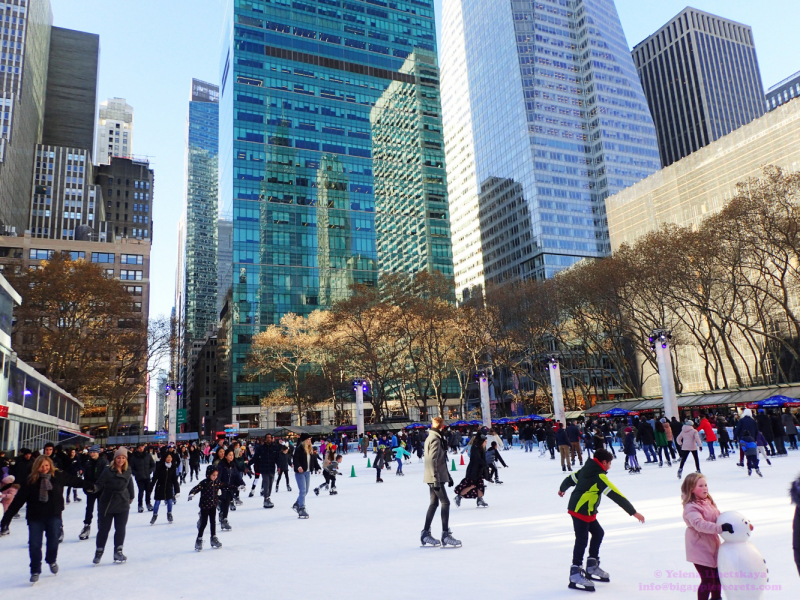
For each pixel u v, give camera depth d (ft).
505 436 183.62
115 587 27.17
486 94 597.93
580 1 576.61
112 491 33.53
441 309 218.18
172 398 186.70
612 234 409.28
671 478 60.64
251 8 440.04
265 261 392.06
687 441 59.21
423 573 26.03
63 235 488.44
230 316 375.86
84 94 598.34
